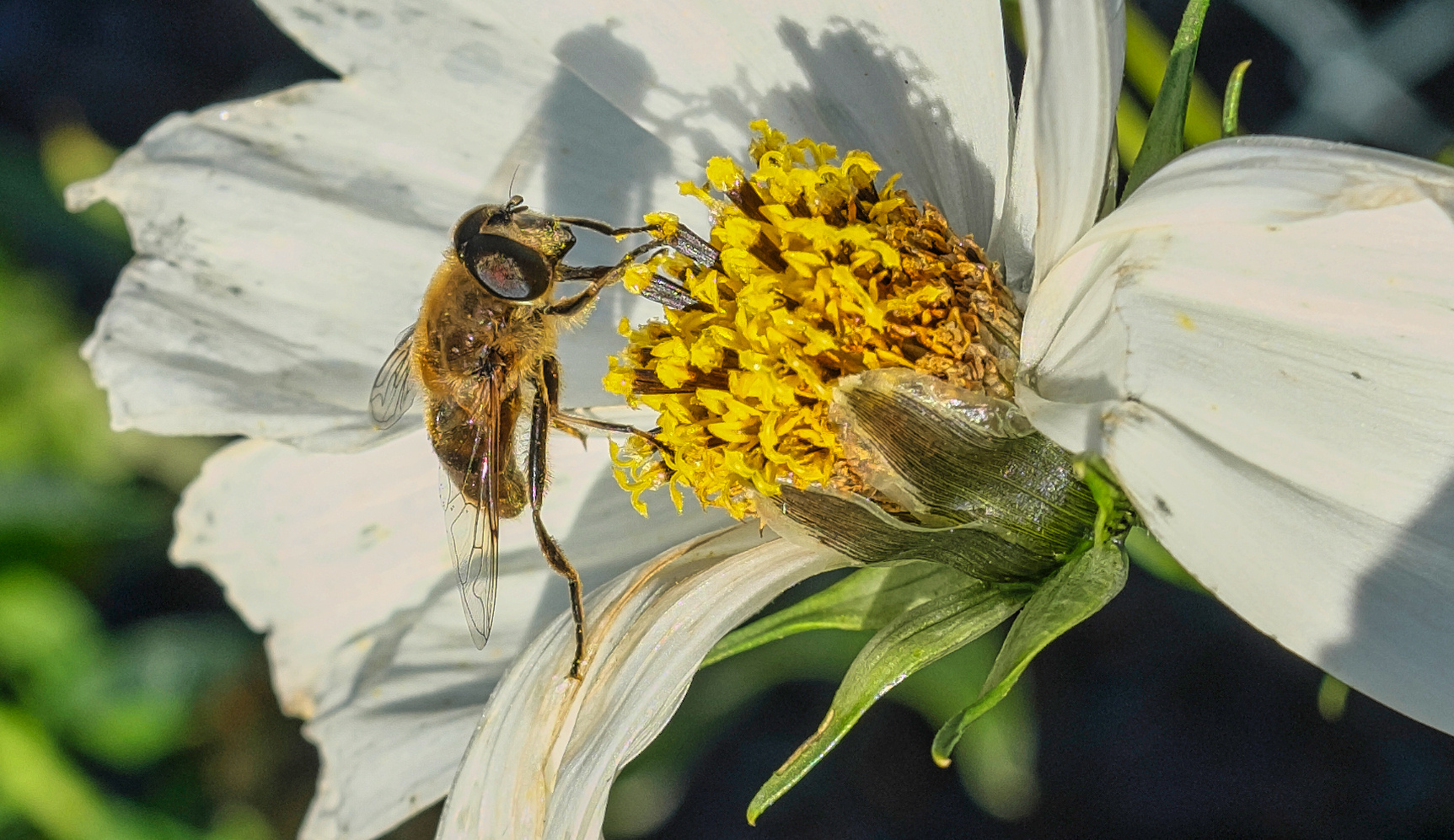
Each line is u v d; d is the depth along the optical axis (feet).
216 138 0.45
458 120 0.44
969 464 0.38
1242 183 0.36
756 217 0.40
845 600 0.40
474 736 0.41
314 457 0.45
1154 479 0.36
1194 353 0.36
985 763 0.50
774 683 0.53
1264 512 0.36
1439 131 0.52
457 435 0.42
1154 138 0.38
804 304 0.39
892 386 0.38
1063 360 0.38
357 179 0.45
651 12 0.42
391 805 0.43
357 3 0.44
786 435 0.39
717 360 0.40
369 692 0.44
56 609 0.53
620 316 0.44
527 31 0.43
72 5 0.77
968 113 0.40
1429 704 0.36
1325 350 0.36
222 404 0.44
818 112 0.41
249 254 0.44
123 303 0.44
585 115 0.44
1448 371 0.36
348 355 0.44
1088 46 0.37
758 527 0.41
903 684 0.50
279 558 0.45
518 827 0.41
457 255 0.42
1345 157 0.35
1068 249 0.38
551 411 0.42
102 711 0.53
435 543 0.45
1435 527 0.36
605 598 0.41
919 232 0.39
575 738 0.41
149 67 0.76
